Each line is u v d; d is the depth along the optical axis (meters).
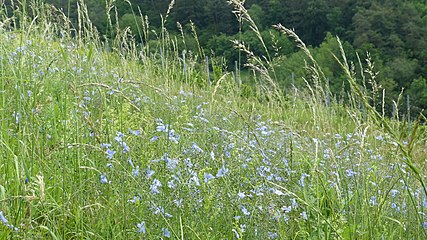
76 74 4.86
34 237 2.64
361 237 3.16
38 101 4.02
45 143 3.57
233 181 3.38
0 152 3.30
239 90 6.05
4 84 4.38
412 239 3.51
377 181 3.78
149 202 2.95
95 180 3.26
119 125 3.93
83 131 3.81
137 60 6.72
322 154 4.19
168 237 2.85
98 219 3.05
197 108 5.33
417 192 3.88
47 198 3.00
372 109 2.61
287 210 3.16
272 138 4.56
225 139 4.17
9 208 2.88
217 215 3.09
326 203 3.71
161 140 3.74
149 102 5.05
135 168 3.19
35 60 5.06
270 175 3.52
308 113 5.74
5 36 5.24
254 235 3.05
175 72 6.82
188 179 3.06
